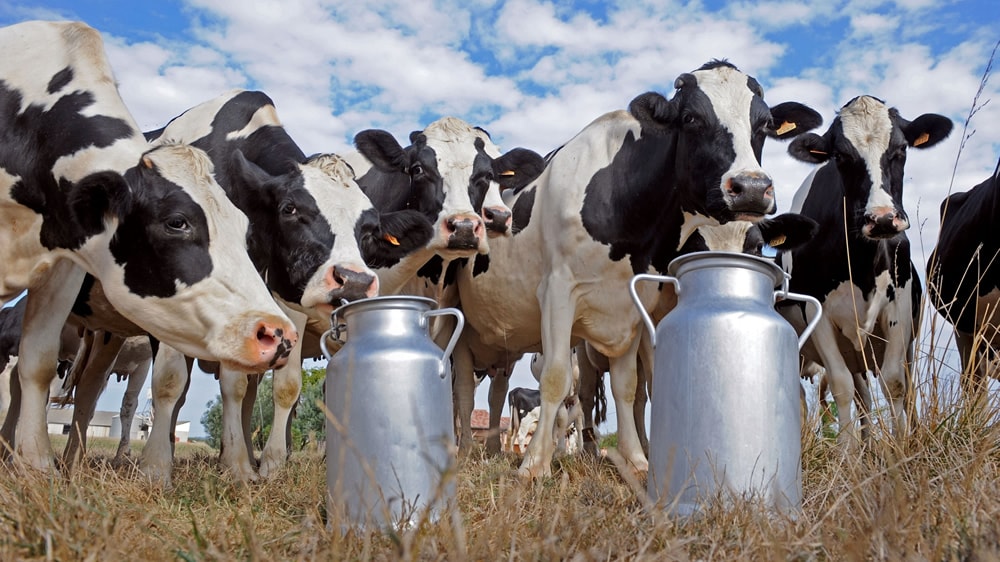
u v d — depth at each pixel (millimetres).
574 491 4930
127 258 5125
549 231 7191
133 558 2967
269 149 7281
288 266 6434
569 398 13523
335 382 4066
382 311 4047
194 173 5215
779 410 3918
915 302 8094
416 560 2834
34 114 5539
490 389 10492
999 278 8094
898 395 7277
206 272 5047
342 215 6480
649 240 6867
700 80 6492
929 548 2992
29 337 5863
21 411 5809
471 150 8055
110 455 9930
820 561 3115
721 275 4008
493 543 3254
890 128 7125
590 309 7094
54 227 5484
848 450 4801
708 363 3912
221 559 2969
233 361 4934
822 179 7789
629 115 7109
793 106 7230
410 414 3918
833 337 7383
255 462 8211
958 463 4410
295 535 3531
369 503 3875
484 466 6168
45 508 3338
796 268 7621
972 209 8383
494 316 8180
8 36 5809
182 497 4875
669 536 3387
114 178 4949
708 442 3877
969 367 5414
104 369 8172
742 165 6102
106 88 5684
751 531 3295
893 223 6762
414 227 7164
